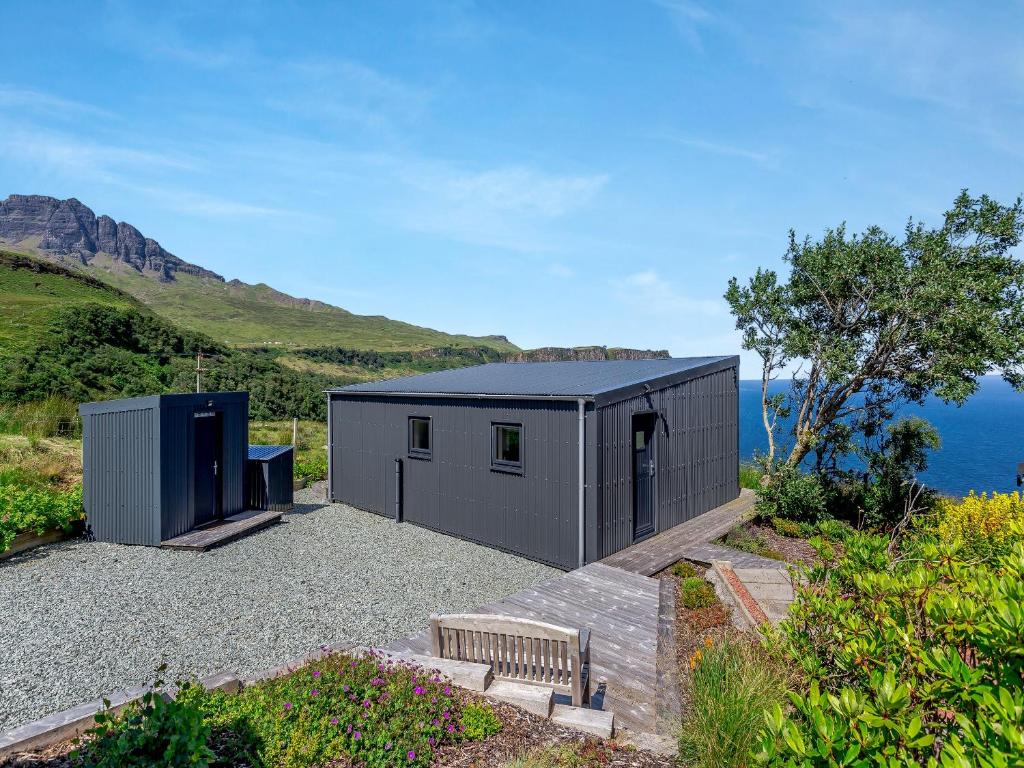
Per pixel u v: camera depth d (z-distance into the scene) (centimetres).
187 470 979
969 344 1069
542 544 911
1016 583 248
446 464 1086
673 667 520
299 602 719
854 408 1285
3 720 446
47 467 1153
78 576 782
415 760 342
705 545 925
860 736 212
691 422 1098
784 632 388
